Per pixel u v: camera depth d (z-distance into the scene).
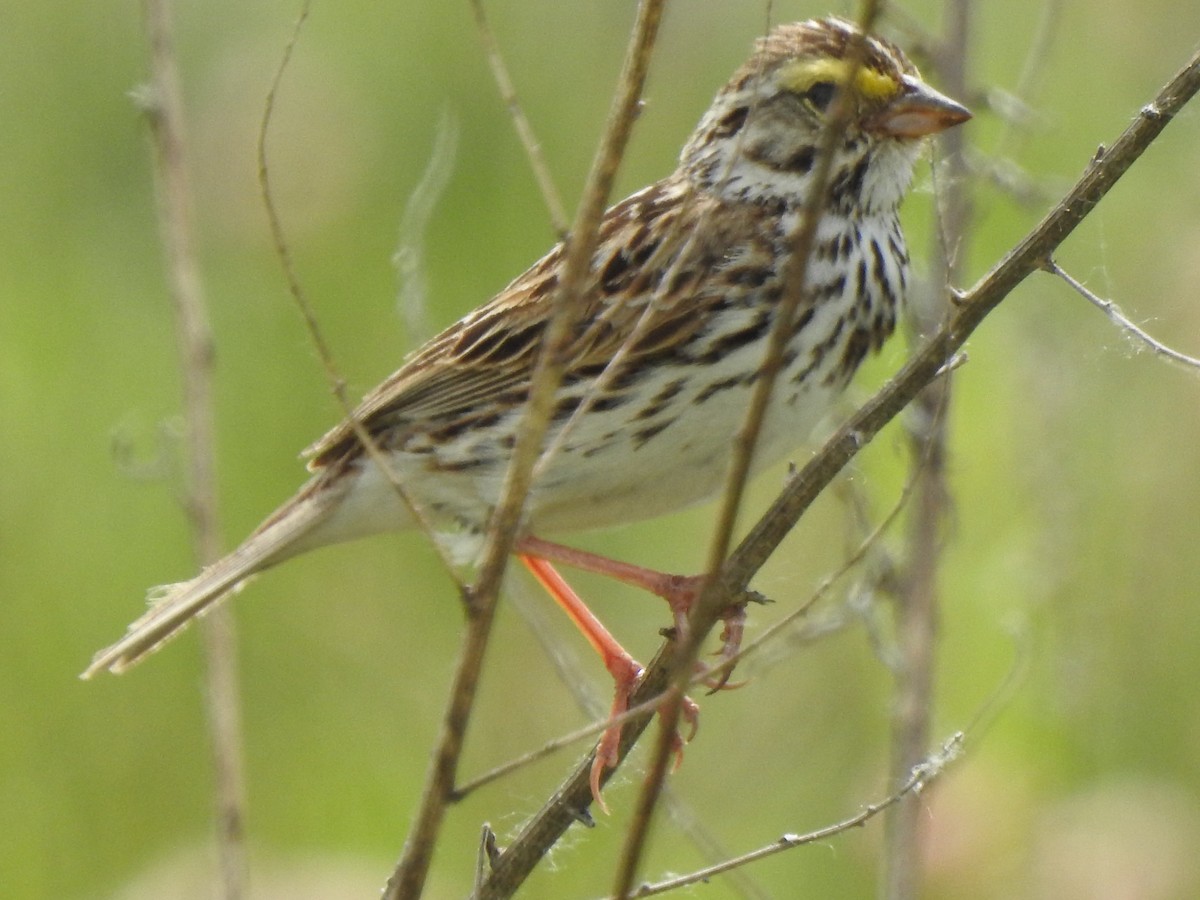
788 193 9.38
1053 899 11.62
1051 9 10.98
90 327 14.02
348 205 13.80
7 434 13.72
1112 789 11.95
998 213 13.09
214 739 10.23
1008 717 12.16
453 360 9.73
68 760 13.36
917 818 10.33
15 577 13.52
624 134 6.77
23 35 14.16
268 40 14.07
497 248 13.67
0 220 14.09
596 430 9.36
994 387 12.50
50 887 13.20
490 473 9.71
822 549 12.70
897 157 9.45
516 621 12.96
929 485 10.60
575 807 8.20
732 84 9.61
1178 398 12.65
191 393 10.57
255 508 13.71
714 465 9.40
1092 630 12.14
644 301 9.33
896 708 10.46
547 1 13.90
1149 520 12.64
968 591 12.37
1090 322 12.55
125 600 13.55
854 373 9.48
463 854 12.77
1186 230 12.95
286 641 13.51
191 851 12.96
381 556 13.51
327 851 13.12
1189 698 12.34
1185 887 11.59
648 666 8.44
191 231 10.64
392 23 14.02
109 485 13.70
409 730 13.30
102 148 14.18
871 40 9.52
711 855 10.25
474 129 13.82
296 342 13.80
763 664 10.23
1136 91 13.52
